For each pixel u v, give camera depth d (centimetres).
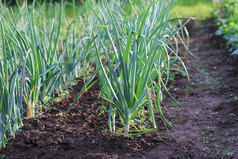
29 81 298
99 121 289
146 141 256
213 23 797
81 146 247
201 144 254
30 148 246
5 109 259
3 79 252
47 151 240
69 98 348
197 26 776
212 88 390
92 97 349
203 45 610
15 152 241
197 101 355
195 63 503
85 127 277
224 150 240
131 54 261
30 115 295
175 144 255
